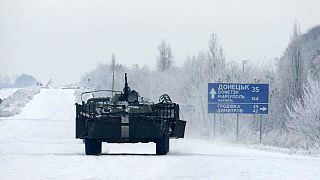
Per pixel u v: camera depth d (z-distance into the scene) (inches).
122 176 882.8
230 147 2037.4
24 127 3198.8
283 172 946.7
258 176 888.3
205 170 976.3
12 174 900.6
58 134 2719.0
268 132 3006.9
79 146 1881.2
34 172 931.3
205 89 3282.5
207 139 2871.6
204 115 3152.1
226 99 2620.6
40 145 1916.8
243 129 2893.7
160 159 1208.8
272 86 3351.4
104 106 1414.9
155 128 1398.9
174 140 2488.9
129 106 1412.4
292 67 3371.1
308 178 863.7
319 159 1389.0
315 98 2479.1
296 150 2025.1
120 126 1397.6
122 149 1775.3
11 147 1780.3
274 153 1696.6
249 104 2620.6
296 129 2566.4
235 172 944.9
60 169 984.3
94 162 1126.4
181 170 977.5
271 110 3203.7
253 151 1752.0
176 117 1497.3
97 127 1393.9
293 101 3240.7
